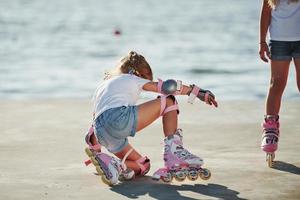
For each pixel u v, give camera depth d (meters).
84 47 28.88
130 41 32.38
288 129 7.58
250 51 26.11
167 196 5.12
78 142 7.08
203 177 5.42
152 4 86.75
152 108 5.53
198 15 58.12
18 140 7.19
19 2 91.00
